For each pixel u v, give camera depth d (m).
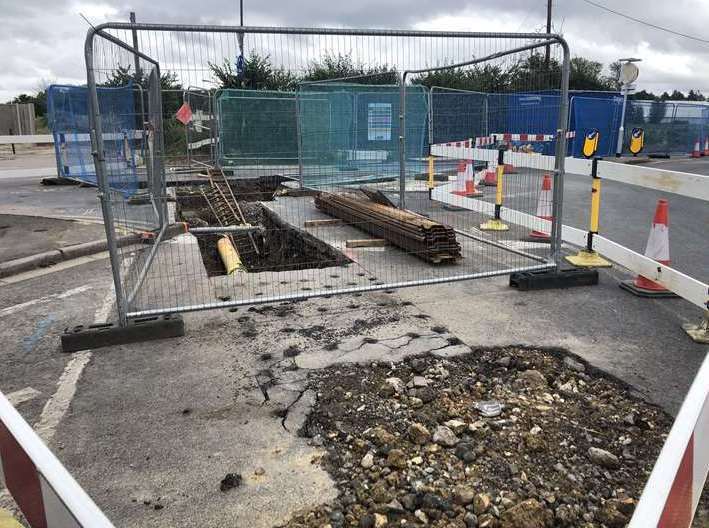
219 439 3.15
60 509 1.34
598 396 3.57
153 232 7.48
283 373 3.88
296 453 3.01
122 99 7.35
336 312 5.02
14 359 4.24
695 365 3.94
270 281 5.92
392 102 11.93
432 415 3.31
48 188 14.06
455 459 2.92
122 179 7.47
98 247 7.43
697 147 23.28
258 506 2.62
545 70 6.22
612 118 20.25
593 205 6.15
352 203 8.67
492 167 12.40
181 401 3.57
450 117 11.82
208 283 5.87
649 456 2.94
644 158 21.62
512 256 6.85
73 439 3.18
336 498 2.66
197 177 14.12
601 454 2.89
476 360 4.06
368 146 12.09
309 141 12.36
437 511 2.56
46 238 7.93
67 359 4.22
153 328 4.48
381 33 4.86
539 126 8.77
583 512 2.55
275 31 4.61
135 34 6.34
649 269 5.21
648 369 3.89
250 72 13.77
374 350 4.21
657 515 1.26
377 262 6.64
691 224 9.09
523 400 3.49
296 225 8.80
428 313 4.98
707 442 1.70
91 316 5.07
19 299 5.59
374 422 3.27
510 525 2.46
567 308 5.08
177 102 14.05
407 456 2.94
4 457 1.72
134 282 5.85
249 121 13.63
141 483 2.80
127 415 3.42
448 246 6.43
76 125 13.80
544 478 2.78
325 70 10.43
